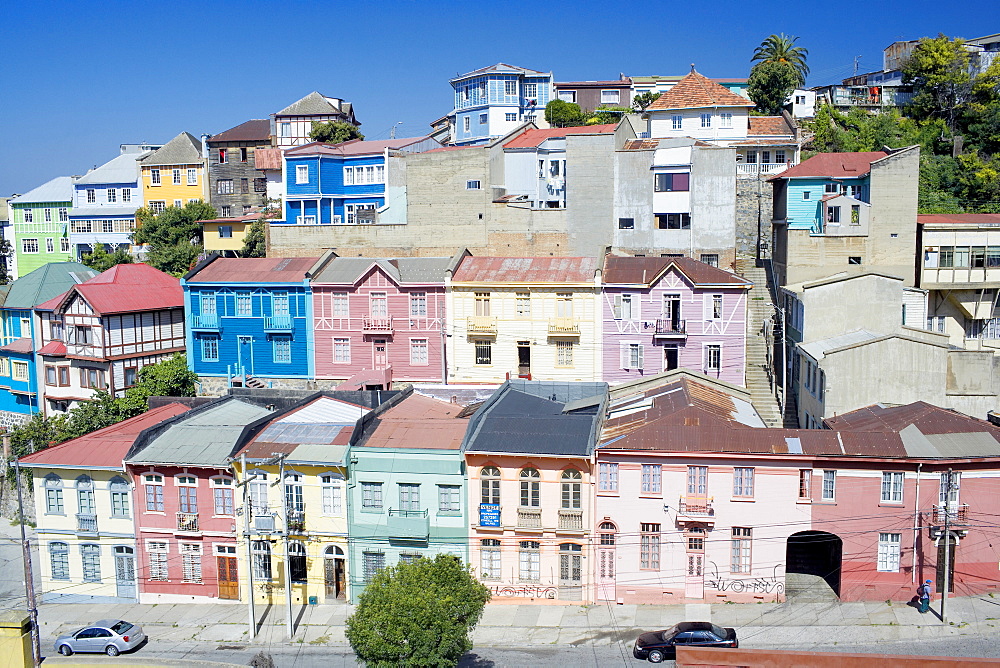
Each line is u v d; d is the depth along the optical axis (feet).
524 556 136.98
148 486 144.56
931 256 195.62
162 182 335.06
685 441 131.44
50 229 348.59
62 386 216.54
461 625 109.91
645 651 116.67
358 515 139.33
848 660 85.56
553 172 251.60
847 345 150.00
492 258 203.31
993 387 151.02
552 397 171.42
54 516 147.43
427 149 285.84
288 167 260.21
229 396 173.17
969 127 290.35
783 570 129.80
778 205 220.23
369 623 108.06
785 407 177.99
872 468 126.62
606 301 187.32
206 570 144.25
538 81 366.02
